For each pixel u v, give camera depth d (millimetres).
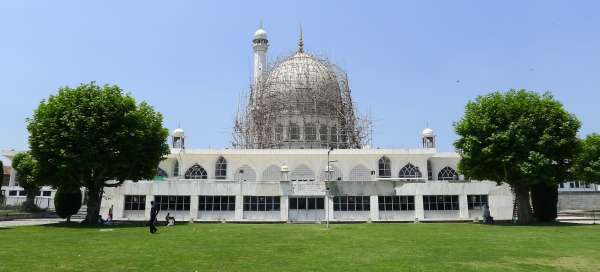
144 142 48938
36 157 45031
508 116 48750
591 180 74688
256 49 94688
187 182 61750
